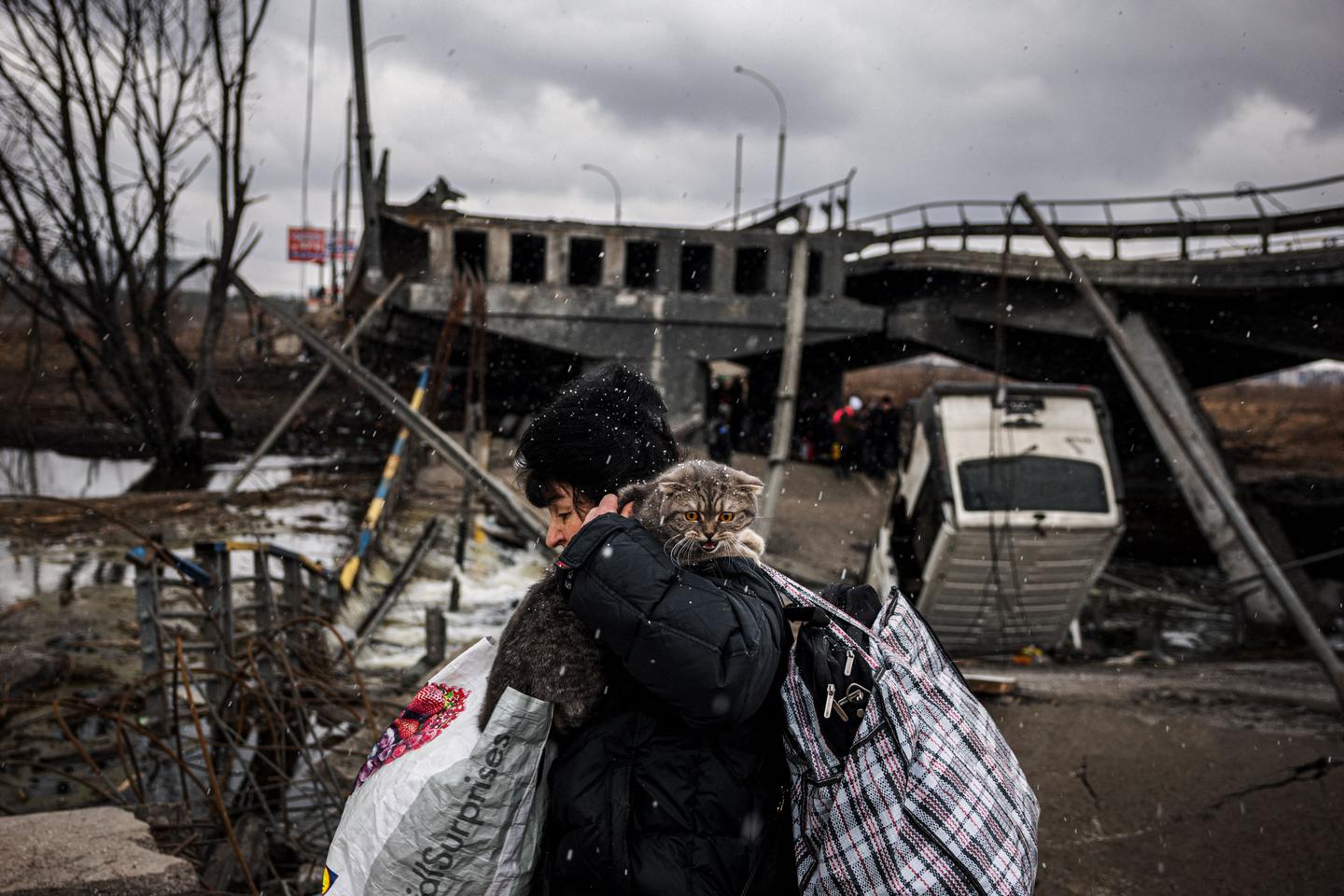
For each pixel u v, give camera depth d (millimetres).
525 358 32562
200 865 5121
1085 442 12906
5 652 10242
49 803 7078
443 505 22016
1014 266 26531
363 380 11984
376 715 7777
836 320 29422
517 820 1883
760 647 1777
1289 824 4980
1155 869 4590
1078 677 8688
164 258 29031
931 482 13258
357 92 26422
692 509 2037
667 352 28406
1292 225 20484
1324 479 31844
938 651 2000
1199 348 27156
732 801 1868
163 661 8453
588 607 1793
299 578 10125
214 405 32281
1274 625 15344
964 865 1706
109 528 18297
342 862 1897
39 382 40969
